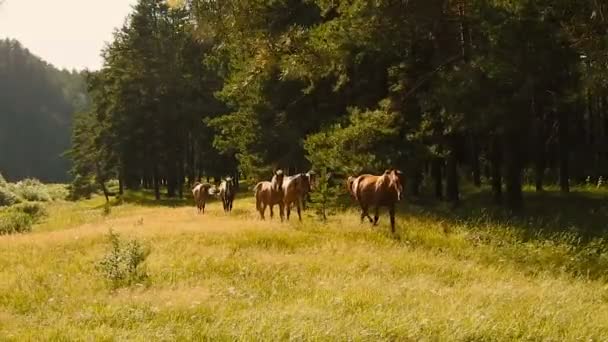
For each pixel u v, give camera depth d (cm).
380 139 1867
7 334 662
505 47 1591
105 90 5525
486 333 671
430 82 2028
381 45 1839
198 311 751
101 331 655
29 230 2520
